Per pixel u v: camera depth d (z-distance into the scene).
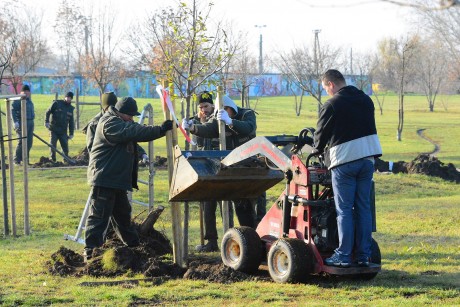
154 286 10.30
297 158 10.38
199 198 11.70
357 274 10.59
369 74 83.38
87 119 59.81
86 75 58.06
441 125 67.56
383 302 8.98
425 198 25.91
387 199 26.09
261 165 11.53
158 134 11.73
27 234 17.05
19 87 55.66
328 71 10.40
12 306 8.95
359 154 9.94
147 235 13.40
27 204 17.08
